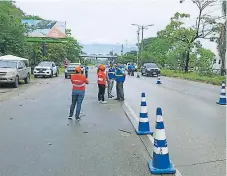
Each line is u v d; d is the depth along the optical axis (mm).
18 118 11109
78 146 7555
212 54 69375
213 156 6855
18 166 6133
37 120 10781
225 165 6266
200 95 20141
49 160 6500
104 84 15805
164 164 5871
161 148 5895
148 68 49312
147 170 5969
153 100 16969
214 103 16078
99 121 10750
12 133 8820
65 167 6098
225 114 12508
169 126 10000
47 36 56562
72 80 11016
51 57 67812
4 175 5668
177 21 53812
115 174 5746
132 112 12703
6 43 36344
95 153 7008
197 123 10555
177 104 15461
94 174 5742
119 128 9617
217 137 8578
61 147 7453
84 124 10203
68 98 17203
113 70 17719
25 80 27469
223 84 15734
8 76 22688
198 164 6328
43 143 7785
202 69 51656
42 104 14750
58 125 9992
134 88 24719
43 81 31125
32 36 55812
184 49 52656
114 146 7590
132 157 6746
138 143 7875
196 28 51688
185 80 39750
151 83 31391
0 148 7324
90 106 14336
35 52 53625
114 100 16688
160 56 82188
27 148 7340
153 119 11156
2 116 11484
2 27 36281
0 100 16078
